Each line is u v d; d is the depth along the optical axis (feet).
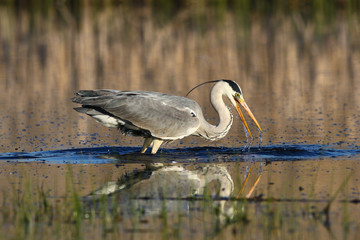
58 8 132.98
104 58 92.79
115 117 43.86
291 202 30.86
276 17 125.90
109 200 31.53
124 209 30.09
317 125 53.11
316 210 29.50
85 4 135.64
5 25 121.60
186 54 95.40
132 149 45.91
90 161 41.50
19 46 103.65
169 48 100.32
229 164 40.34
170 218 28.81
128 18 124.47
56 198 31.91
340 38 106.42
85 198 31.86
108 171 38.29
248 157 42.34
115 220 28.45
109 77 79.51
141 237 26.30
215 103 46.80
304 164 39.60
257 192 32.81
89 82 76.33
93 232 27.04
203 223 28.12
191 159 42.14
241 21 122.72
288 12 129.90
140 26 117.50
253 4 136.77
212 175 37.09
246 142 47.73
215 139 46.57
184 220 28.53
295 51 96.58
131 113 43.16
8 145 46.57
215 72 81.71
